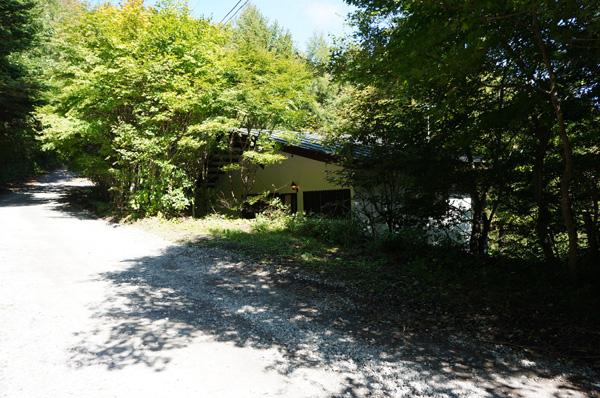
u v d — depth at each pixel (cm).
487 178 702
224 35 1420
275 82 1223
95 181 2050
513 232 739
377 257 801
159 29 1242
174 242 985
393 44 532
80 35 1370
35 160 3706
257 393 309
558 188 658
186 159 1386
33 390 307
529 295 540
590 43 457
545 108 541
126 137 1252
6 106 2127
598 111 562
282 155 1343
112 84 1229
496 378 334
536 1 402
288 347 395
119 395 303
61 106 1489
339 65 643
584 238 674
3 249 883
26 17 2162
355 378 334
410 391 314
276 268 723
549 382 327
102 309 501
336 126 970
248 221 1291
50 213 1631
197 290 591
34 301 528
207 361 362
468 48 468
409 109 772
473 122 654
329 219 1105
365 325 455
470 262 708
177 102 1159
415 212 822
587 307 478
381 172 816
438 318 475
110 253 858
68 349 383
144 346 392
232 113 1301
